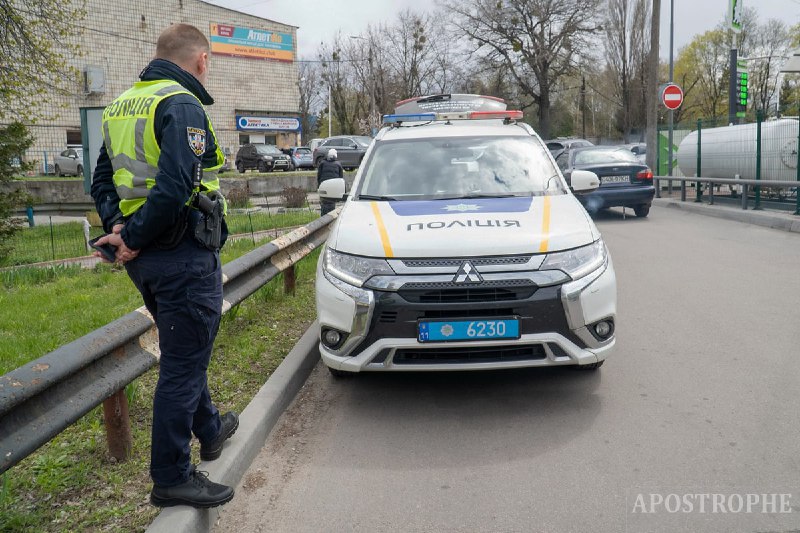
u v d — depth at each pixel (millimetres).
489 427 4234
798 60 18719
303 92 74688
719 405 4402
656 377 4953
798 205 12672
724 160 15828
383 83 54719
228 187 24672
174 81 3031
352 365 4406
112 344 3393
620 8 45781
